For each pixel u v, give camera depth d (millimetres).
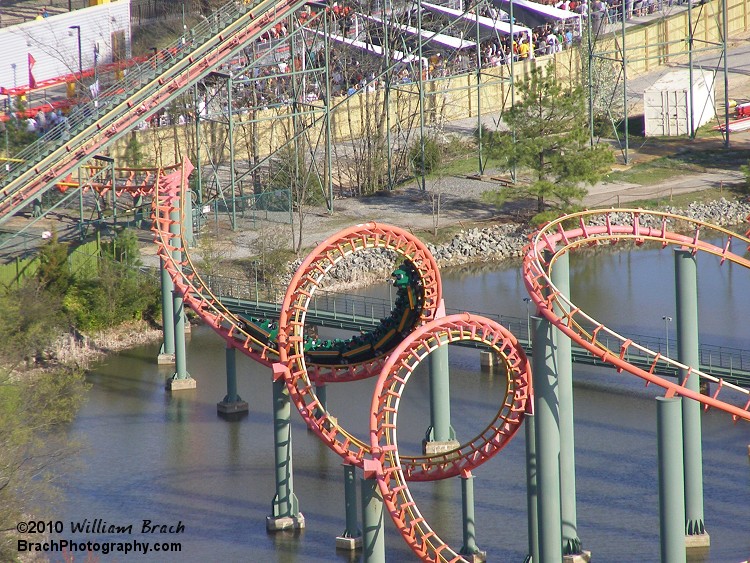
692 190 151875
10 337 102562
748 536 77188
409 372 71438
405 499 69562
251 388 107562
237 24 129375
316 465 91625
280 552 78500
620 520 80250
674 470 64125
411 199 153750
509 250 142750
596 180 141500
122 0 165875
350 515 78625
